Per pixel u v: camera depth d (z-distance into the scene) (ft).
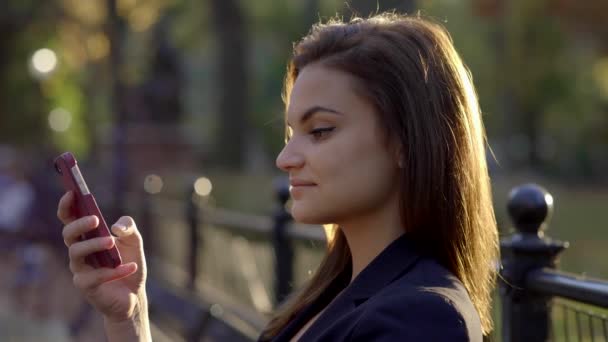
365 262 5.93
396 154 5.72
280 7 110.22
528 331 8.65
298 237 15.06
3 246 34.35
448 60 5.81
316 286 6.85
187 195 24.86
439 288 5.16
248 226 18.57
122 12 54.19
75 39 67.92
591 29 119.75
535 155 134.72
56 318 25.20
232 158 108.68
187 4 91.30
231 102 108.58
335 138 5.75
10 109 83.05
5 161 38.01
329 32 5.98
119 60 45.96
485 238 5.82
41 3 72.90
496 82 121.60
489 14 117.60
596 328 9.02
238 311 18.42
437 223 5.65
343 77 5.76
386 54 5.72
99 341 22.13
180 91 69.21
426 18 6.44
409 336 4.88
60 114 81.82
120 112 45.11
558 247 8.74
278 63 114.32
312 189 5.82
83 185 6.10
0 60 79.87
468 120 5.76
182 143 66.03
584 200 81.15
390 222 5.83
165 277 26.96
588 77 128.26
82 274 6.05
